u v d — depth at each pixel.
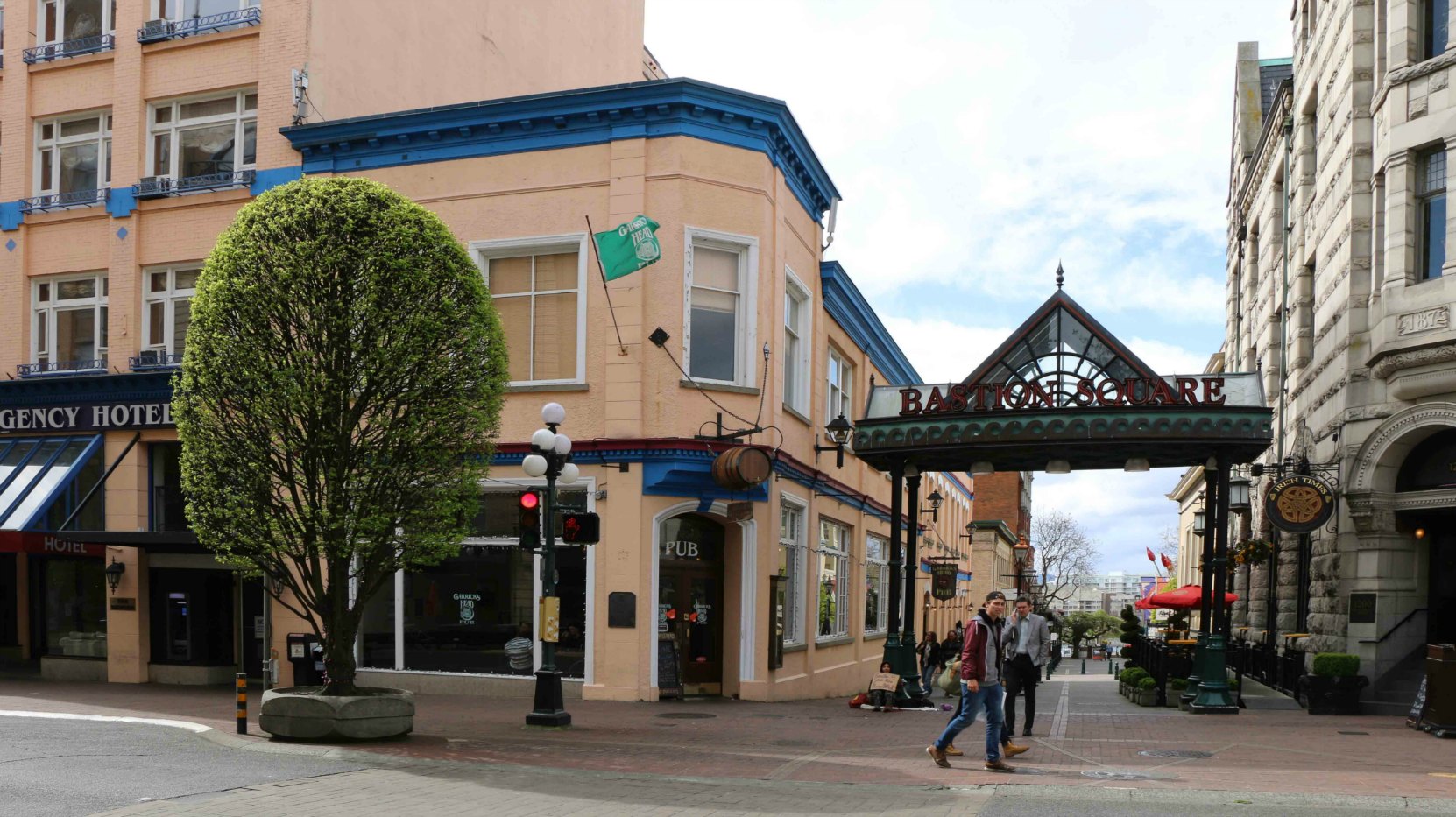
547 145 20.67
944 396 20.12
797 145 22.14
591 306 20.22
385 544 14.08
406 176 21.44
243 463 13.85
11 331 24.17
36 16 24.75
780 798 10.45
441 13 26.39
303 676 19.50
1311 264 26.66
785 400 23.53
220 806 9.57
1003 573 69.69
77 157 24.44
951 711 19.33
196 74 23.22
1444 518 20.67
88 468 23.48
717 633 20.97
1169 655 21.53
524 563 20.22
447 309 14.25
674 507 19.75
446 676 20.23
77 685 21.91
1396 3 20.36
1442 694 15.25
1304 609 25.30
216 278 14.19
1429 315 19.36
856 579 29.41
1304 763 12.63
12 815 9.02
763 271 20.92
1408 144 19.97
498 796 10.39
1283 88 29.05
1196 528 36.88
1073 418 18.36
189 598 22.86
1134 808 9.87
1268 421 18.05
